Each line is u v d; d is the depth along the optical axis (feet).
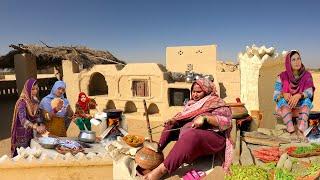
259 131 21.01
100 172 14.85
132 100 51.11
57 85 20.26
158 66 49.52
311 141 18.61
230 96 52.06
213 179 12.31
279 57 33.71
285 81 21.20
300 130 19.79
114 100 52.47
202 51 56.80
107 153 15.56
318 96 45.34
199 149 12.54
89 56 58.75
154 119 47.93
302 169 14.26
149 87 50.03
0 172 13.91
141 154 13.14
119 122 19.70
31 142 17.21
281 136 19.77
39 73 112.88
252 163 15.08
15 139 18.72
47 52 56.95
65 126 20.72
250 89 33.63
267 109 32.30
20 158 14.37
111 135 18.98
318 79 45.55
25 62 56.75
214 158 13.50
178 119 14.11
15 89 81.05
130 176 12.97
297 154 15.71
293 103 20.42
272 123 31.68
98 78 57.98
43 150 15.42
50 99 20.17
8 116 53.93
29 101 18.92
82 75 55.01
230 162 12.98
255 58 33.19
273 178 13.23
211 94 14.15
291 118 20.48
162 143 14.53
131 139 16.94
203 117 12.67
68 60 55.93
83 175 14.75
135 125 45.24
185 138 12.32
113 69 52.85
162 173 12.26
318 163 14.79
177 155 12.11
